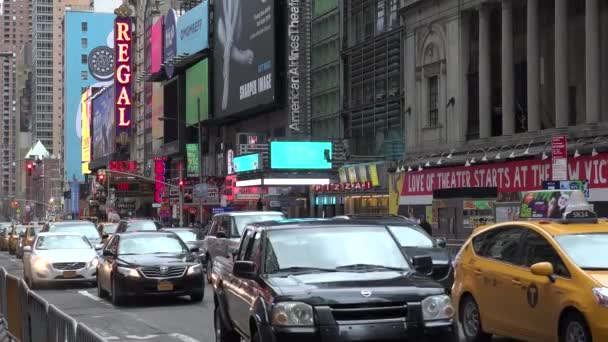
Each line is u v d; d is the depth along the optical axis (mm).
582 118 31516
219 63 70562
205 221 69812
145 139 103938
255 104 61062
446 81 38062
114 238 19969
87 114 148625
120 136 114625
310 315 7469
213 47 72875
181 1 93062
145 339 12859
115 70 115562
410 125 40750
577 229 9828
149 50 102062
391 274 8320
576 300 8758
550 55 33562
